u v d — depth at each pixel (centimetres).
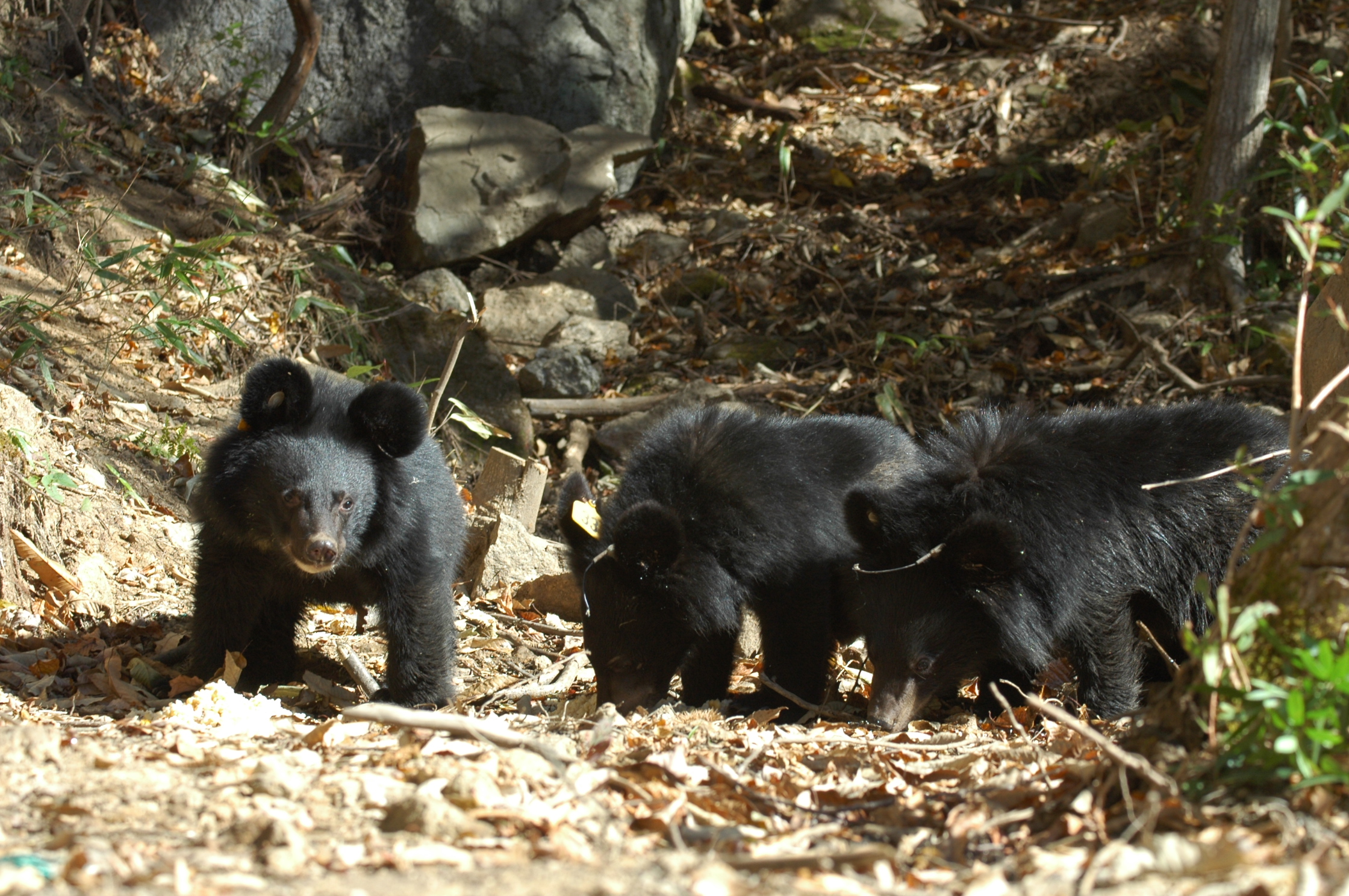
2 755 534
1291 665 471
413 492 884
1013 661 880
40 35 1798
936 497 901
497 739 580
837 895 397
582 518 959
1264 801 448
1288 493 484
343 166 2042
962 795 536
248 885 394
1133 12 2464
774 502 956
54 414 1205
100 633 956
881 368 1794
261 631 943
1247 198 1858
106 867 407
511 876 409
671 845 477
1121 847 416
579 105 2150
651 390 1767
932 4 2628
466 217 1934
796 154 2277
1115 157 2178
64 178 1573
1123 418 959
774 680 971
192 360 1402
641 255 2041
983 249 2030
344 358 1602
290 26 2067
